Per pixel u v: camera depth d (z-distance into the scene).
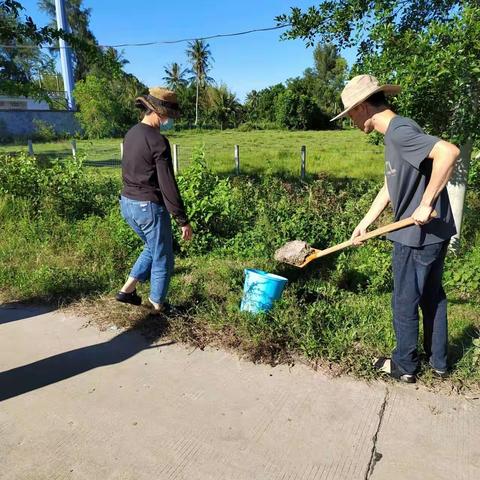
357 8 5.25
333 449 2.46
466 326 3.63
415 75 4.20
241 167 14.97
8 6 6.73
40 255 5.23
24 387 2.99
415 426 2.63
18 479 2.27
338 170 14.18
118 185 8.32
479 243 5.36
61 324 3.82
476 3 4.54
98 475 2.29
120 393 2.93
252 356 3.30
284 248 3.63
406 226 2.73
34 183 7.13
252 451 2.45
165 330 3.67
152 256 3.71
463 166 4.91
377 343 3.37
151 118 3.50
